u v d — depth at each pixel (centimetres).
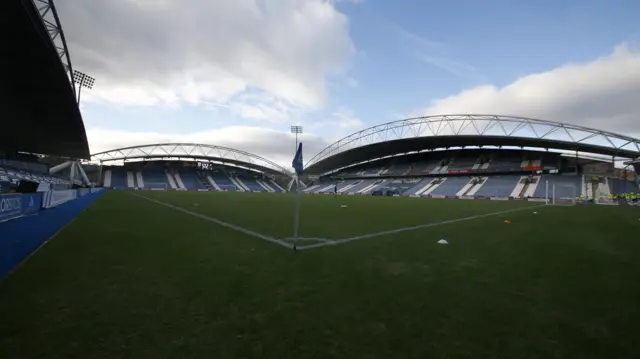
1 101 2134
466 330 296
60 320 303
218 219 1209
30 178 3089
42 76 1744
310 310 339
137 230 891
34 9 1179
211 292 391
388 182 6450
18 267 488
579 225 1194
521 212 1875
